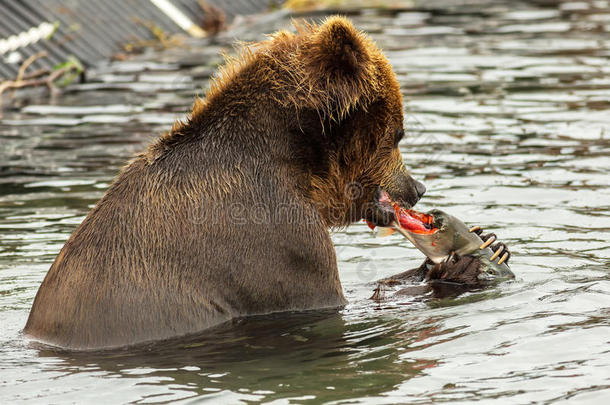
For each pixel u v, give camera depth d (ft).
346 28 35.45
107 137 67.46
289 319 33.94
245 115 34.83
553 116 68.80
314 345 31.32
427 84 81.10
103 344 31.14
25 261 42.39
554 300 34.86
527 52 93.61
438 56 92.94
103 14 100.22
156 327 31.81
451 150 61.11
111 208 32.68
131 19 102.83
